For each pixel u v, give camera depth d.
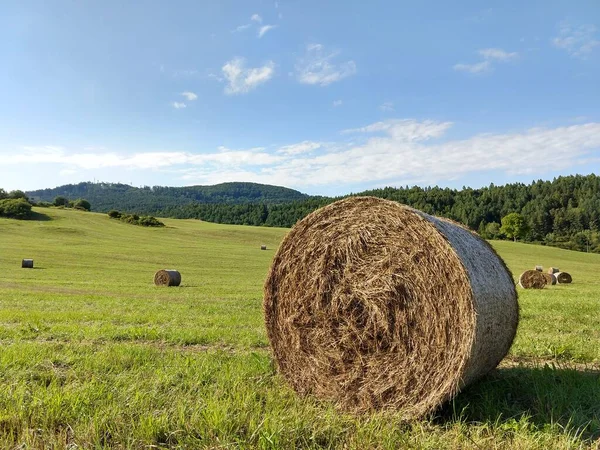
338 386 5.61
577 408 4.89
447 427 4.62
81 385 5.66
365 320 5.49
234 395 5.12
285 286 6.21
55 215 86.06
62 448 4.06
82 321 11.53
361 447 4.06
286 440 4.16
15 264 36.88
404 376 5.16
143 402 4.99
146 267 38.81
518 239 99.12
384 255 5.50
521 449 3.99
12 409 4.79
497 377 6.11
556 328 10.25
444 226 5.64
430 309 5.12
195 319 11.82
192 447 4.13
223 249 60.41
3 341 8.80
